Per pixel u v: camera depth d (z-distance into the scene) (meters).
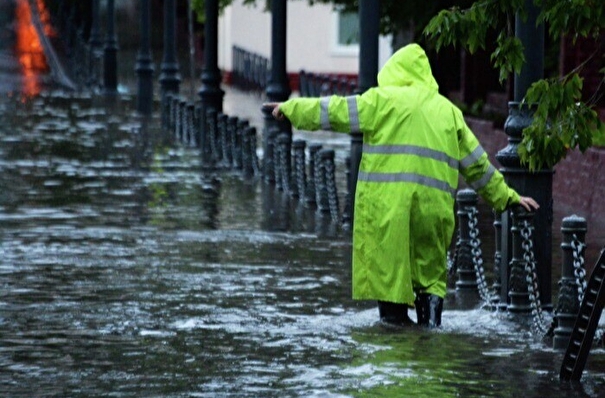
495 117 51.28
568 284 20.14
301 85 84.06
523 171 22.88
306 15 97.25
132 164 48.94
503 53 20.95
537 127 20.00
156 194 40.72
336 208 36.19
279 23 44.44
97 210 36.75
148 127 65.00
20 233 32.22
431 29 21.08
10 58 101.94
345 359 19.47
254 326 21.81
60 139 57.78
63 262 28.05
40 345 20.36
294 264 28.25
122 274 26.70
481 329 21.84
